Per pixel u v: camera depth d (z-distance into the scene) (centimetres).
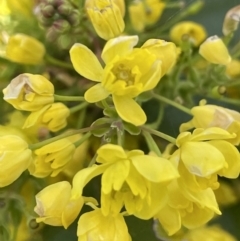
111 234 6
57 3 6
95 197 7
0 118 7
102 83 6
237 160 6
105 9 6
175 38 7
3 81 7
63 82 7
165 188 6
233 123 6
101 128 6
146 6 7
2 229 7
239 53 7
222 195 7
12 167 6
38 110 6
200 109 6
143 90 6
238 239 7
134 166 6
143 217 6
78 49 6
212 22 8
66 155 6
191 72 7
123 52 6
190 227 6
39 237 7
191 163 6
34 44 7
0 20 7
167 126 7
